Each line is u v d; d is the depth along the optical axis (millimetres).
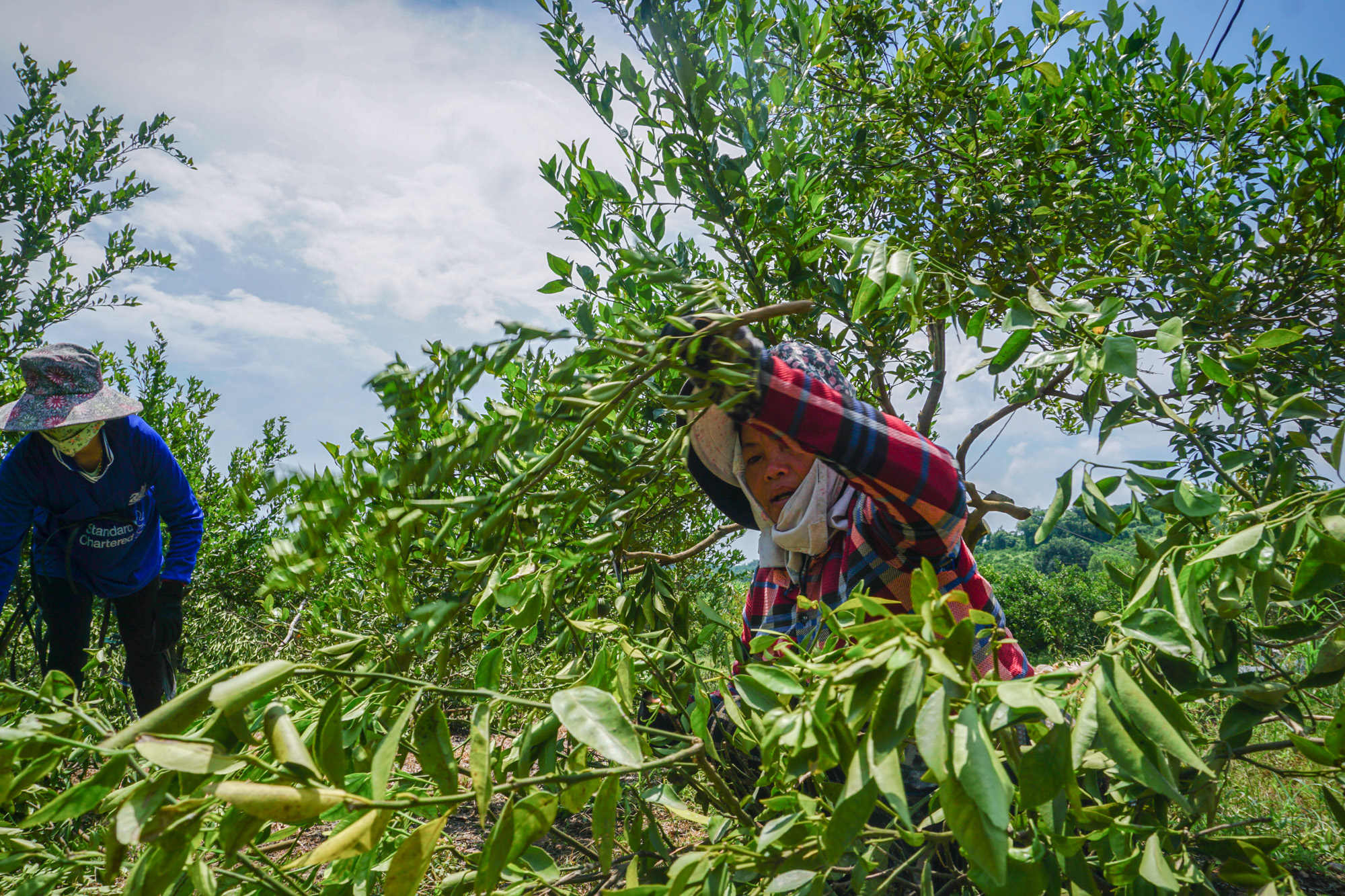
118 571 2488
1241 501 1240
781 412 935
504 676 1512
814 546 1249
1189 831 755
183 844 559
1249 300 1762
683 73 1466
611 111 1635
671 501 1740
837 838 578
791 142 1641
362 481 734
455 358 748
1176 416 888
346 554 903
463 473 909
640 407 1562
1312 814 1959
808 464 1263
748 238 1659
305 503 708
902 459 966
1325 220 1735
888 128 2527
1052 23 2299
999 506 2014
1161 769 635
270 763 759
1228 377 884
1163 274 1858
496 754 885
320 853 567
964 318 1213
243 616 3645
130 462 2434
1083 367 868
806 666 679
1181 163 2205
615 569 1393
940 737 538
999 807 506
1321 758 698
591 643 1235
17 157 4117
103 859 833
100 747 586
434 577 1507
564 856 1834
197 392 4809
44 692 789
